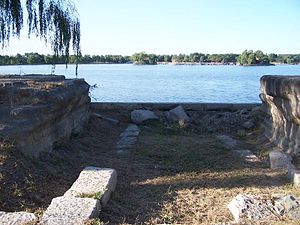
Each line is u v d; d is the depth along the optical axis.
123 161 7.57
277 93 8.64
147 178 6.48
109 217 4.69
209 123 11.72
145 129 11.35
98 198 4.82
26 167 5.77
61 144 7.62
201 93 26.80
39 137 6.63
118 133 10.66
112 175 5.68
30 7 11.29
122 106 13.04
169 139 10.03
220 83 36.81
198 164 7.47
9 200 4.93
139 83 36.59
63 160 6.89
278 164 7.18
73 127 8.71
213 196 5.54
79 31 12.22
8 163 5.53
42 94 7.04
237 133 10.91
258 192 5.61
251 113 11.75
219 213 4.88
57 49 11.85
